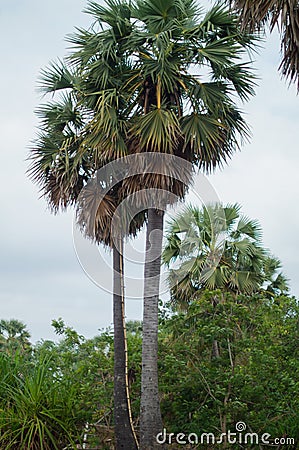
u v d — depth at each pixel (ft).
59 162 40.83
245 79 37.76
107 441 37.76
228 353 38.68
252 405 36.11
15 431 32.50
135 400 38.45
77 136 40.22
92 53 37.37
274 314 40.70
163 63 35.27
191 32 36.63
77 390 37.81
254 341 38.29
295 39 20.57
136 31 36.55
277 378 36.45
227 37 36.32
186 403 36.37
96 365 40.22
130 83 37.73
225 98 37.45
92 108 38.37
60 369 41.01
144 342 35.17
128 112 37.83
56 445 33.45
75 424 36.42
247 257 51.96
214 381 36.81
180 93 37.60
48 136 42.11
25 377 35.76
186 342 39.50
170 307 41.96
